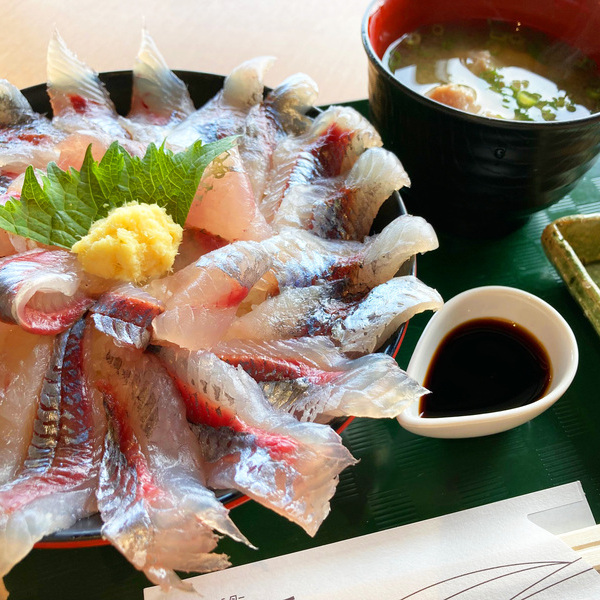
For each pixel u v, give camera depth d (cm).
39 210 25
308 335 25
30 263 23
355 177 28
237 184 26
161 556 20
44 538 20
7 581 24
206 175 26
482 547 24
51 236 25
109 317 23
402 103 28
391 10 32
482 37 34
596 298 29
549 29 33
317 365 24
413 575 24
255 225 26
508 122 26
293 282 25
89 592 24
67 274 23
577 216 31
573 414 28
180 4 45
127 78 32
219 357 23
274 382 24
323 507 21
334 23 45
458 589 23
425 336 28
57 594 24
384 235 26
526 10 33
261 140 30
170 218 25
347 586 23
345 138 29
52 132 30
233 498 21
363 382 23
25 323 22
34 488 21
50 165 25
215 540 20
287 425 22
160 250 24
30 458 22
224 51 42
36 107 32
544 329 29
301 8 46
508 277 32
